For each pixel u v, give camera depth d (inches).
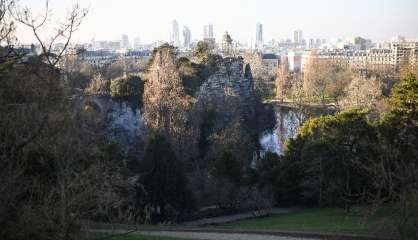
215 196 2101.4
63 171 658.2
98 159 898.1
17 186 684.7
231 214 2043.6
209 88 3892.7
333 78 5487.2
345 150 1710.1
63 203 618.8
